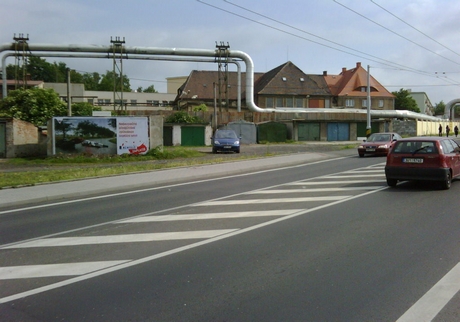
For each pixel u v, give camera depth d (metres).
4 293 4.94
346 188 12.93
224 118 49.50
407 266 5.63
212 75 74.56
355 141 50.94
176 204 10.84
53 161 24.30
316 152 30.14
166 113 48.28
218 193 12.59
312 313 4.25
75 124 26.31
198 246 6.79
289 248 6.55
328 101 74.50
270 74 75.62
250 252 6.38
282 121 51.03
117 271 5.65
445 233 7.35
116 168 19.39
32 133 28.92
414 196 11.18
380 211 9.32
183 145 41.88
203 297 4.70
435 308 4.34
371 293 4.74
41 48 44.47
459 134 68.75
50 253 6.60
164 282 5.20
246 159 23.75
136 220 8.95
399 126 58.00
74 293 4.90
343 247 6.57
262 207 10.07
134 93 91.19
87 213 9.99
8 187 13.95
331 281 5.12
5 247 7.07
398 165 12.43
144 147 27.03
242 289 4.91
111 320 4.18
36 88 36.88
